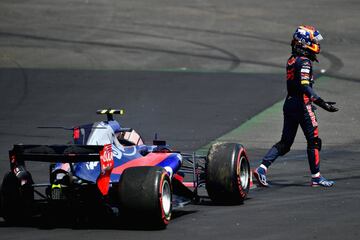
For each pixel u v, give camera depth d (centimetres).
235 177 3503
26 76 7912
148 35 10094
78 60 8725
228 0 12312
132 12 11550
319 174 4062
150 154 3550
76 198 3094
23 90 7312
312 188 4009
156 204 2980
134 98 6919
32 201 3256
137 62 8600
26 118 6206
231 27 10525
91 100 6862
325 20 10894
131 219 3027
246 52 9075
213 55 8919
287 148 4112
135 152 3494
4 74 8006
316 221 3153
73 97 6994
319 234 2909
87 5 12062
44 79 7769
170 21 10919
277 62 8538
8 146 5250
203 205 3622
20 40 9825
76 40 9831
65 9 11775
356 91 7162
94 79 7750
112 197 3338
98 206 3192
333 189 3953
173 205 3328
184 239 2870
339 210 3381
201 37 9944
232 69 8181
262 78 7731
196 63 8512
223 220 3228
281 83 7500
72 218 3328
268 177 4378
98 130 3325
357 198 3675
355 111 6397
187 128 5816
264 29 10381
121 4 12100
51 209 3253
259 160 4828
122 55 8956
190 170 3966
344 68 8231
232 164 3506
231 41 9706
